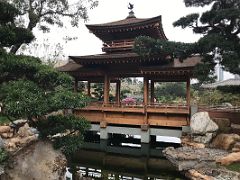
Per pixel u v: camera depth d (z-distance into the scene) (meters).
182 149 21.28
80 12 30.25
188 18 21.69
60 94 11.11
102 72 30.75
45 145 12.12
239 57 19.27
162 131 26.42
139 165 21.42
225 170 15.84
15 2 25.22
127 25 31.11
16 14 12.00
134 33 32.56
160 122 26.97
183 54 22.05
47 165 11.68
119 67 30.62
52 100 10.68
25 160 11.23
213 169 16.42
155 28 30.64
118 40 33.34
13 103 9.70
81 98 11.48
